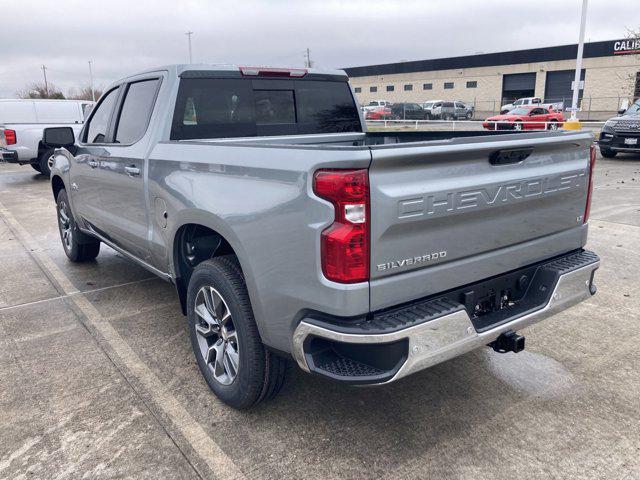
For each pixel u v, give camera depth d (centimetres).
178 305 479
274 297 256
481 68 4984
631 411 307
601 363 363
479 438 285
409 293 244
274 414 308
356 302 228
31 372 360
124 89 432
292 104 435
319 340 249
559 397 322
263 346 282
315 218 230
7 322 446
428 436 287
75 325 438
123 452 277
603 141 1497
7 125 1331
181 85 371
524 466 264
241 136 404
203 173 303
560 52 4519
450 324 244
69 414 310
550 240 309
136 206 391
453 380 343
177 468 264
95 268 596
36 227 824
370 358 238
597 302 468
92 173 466
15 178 1453
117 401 323
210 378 323
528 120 2680
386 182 227
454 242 256
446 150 238
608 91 4366
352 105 479
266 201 252
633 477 255
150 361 374
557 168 301
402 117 3828
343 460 269
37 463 269
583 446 278
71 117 1552
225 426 297
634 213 809
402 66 5466
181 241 345
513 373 351
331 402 320
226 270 291
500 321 273
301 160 236
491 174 264
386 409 312
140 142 381
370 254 228
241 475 259
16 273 583
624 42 4188
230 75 393
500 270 283
